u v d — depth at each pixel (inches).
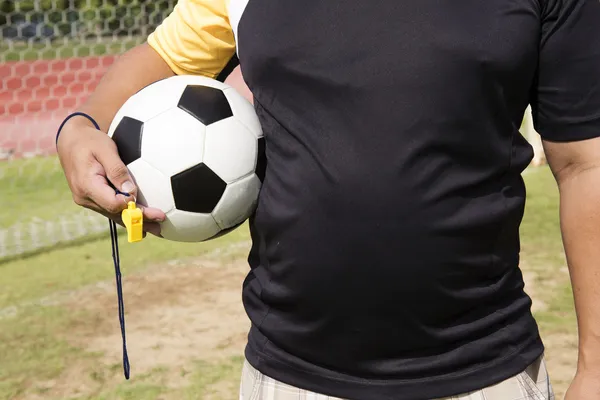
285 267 62.4
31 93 559.5
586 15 56.5
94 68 621.9
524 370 62.7
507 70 56.3
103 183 63.4
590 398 60.8
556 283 182.7
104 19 595.5
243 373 70.7
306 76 59.4
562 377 138.3
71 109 515.2
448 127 56.7
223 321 167.9
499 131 58.7
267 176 65.4
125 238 228.5
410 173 57.0
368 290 59.4
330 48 58.7
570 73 57.4
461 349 61.2
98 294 183.8
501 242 61.1
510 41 55.9
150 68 74.9
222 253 212.8
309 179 59.6
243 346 156.0
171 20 74.2
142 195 67.8
